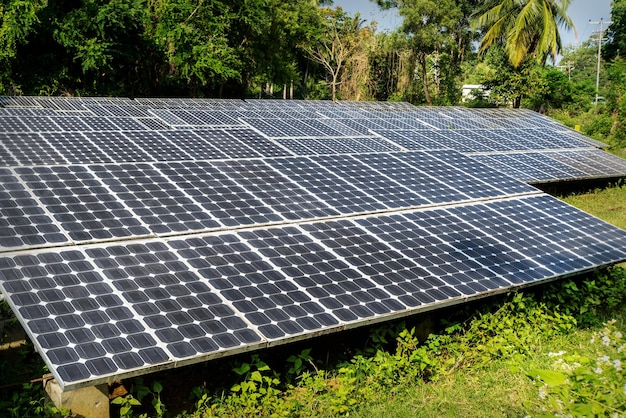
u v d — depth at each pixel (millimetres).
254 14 42875
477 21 44906
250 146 15289
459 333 10445
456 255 10617
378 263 9789
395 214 11859
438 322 10734
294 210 11172
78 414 7387
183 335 7223
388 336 10219
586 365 7113
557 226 12828
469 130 27141
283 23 49719
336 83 64125
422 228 11438
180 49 38406
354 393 8547
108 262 8367
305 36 56906
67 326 6953
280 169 13281
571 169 23234
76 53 34531
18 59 34188
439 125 27125
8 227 8727
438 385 9148
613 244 12523
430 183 14062
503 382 9320
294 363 9234
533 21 40688
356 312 8352
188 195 11000
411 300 8922
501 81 48281
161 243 9164
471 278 9930
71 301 7387
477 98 53438
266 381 8406
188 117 20562
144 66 39500
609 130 41188
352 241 10383
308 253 9688
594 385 5922
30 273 7746
